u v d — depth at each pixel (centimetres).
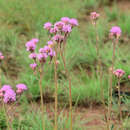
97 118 783
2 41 1201
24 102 846
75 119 759
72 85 889
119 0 1727
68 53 1041
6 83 945
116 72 558
